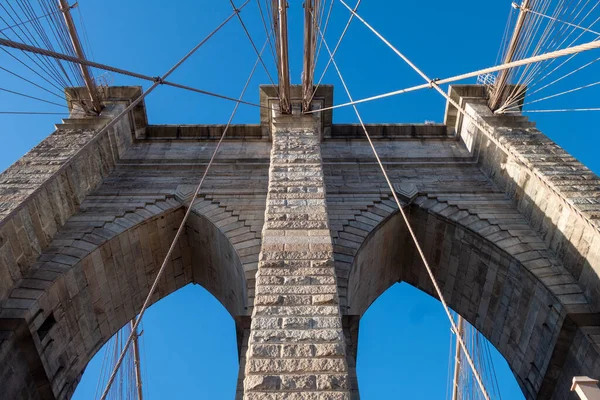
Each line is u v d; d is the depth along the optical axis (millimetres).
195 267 19922
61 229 17000
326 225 13195
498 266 16656
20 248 15094
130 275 18109
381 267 19203
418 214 18672
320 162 16703
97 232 16938
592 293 14039
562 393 14086
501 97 20672
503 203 18266
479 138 20234
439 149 21500
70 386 15836
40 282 14906
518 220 17359
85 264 16188
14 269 14750
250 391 8594
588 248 14375
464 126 21484
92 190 19000
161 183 19562
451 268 18500
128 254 17797
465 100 21531
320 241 12523
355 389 11523
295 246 12344
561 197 15328
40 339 14391
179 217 18656
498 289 16844
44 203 16328
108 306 17500
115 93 22125
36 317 14297
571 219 15086
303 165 16500
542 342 14789
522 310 15805
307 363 9125
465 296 18281
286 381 8766
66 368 15594
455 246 18078
